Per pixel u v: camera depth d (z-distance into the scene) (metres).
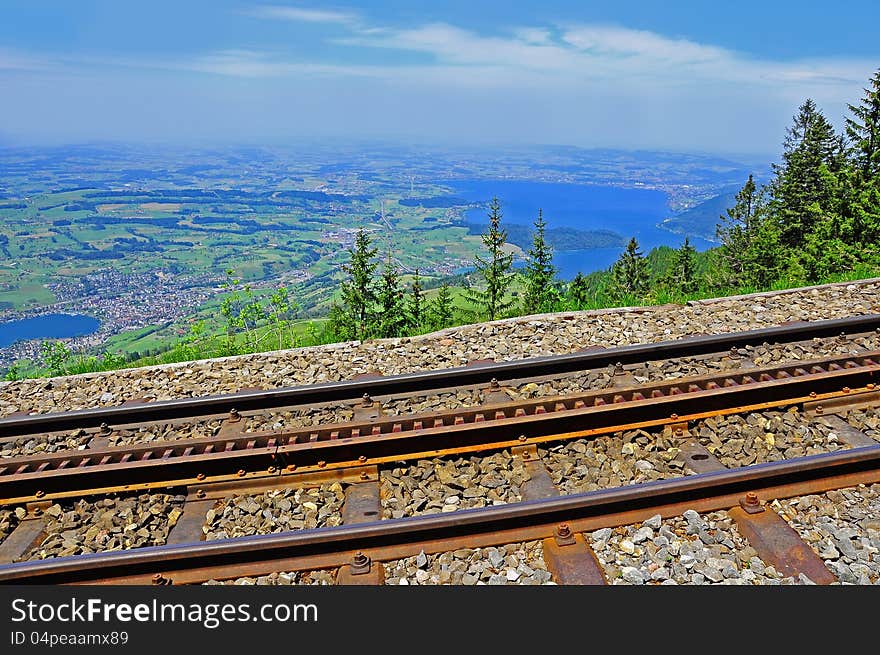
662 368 6.97
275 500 5.26
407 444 5.59
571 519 4.40
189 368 8.09
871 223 18.12
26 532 5.09
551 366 6.91
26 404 7.39
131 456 5.66
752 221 32.41
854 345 7.45
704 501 4.52
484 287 16.09
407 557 4.27
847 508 4.52
